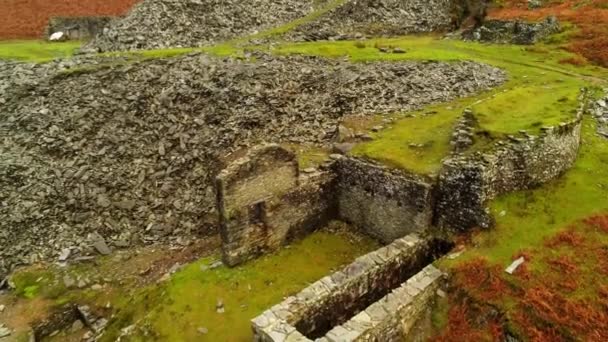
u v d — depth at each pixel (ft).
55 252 66.64
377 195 60.03
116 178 73.56
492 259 47.60
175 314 50.01
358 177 62.03
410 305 43.42
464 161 53.42
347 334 38.63
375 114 79.87
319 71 88.99
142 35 108.27
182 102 81.51
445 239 53.78
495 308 43.29
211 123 78.54
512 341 41.11
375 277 48.11
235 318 48.78
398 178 56.95
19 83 86.28
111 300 58.44
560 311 41.37
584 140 67.05
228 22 120.98
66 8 148.36
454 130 65.05
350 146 67.67
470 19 134.10
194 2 121.08
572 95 72.02
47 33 124.98
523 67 97.04
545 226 50.83
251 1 131.34
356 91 84.17
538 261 46.34
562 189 56.29
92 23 125.18
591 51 102.42
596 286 43.14
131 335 49.29
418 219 55.36
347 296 45.85
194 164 74.43
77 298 59.52
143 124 79.15
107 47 103.96
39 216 69.97
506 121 61.00
